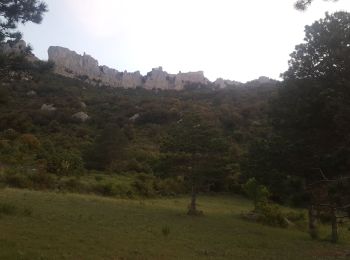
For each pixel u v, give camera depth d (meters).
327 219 22.33
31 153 45.53
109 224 17.27
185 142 27.02
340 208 14.84
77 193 32.16
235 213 30.09
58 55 145.75
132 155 55.12
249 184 29.12
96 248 11.81
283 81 19.89
